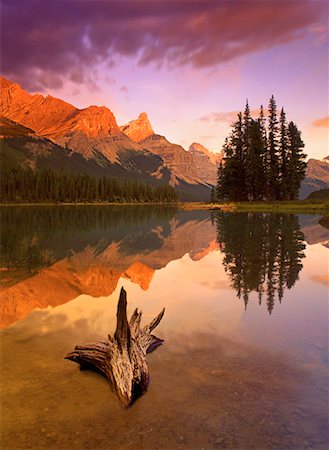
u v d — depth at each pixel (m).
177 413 3.97
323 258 14.20
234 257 14.65
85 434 3.66
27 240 20.75
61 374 5.00
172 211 74.62
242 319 7.11
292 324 6.79
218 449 3.41
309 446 3.44
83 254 15.60
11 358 5.46
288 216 41.91
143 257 14.82
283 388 4.44
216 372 4.86
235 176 68.69
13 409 4.12
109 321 7.09
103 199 162.88
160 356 5.39
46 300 8.57
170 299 8.64
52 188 152.62
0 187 147.12
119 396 4.29
